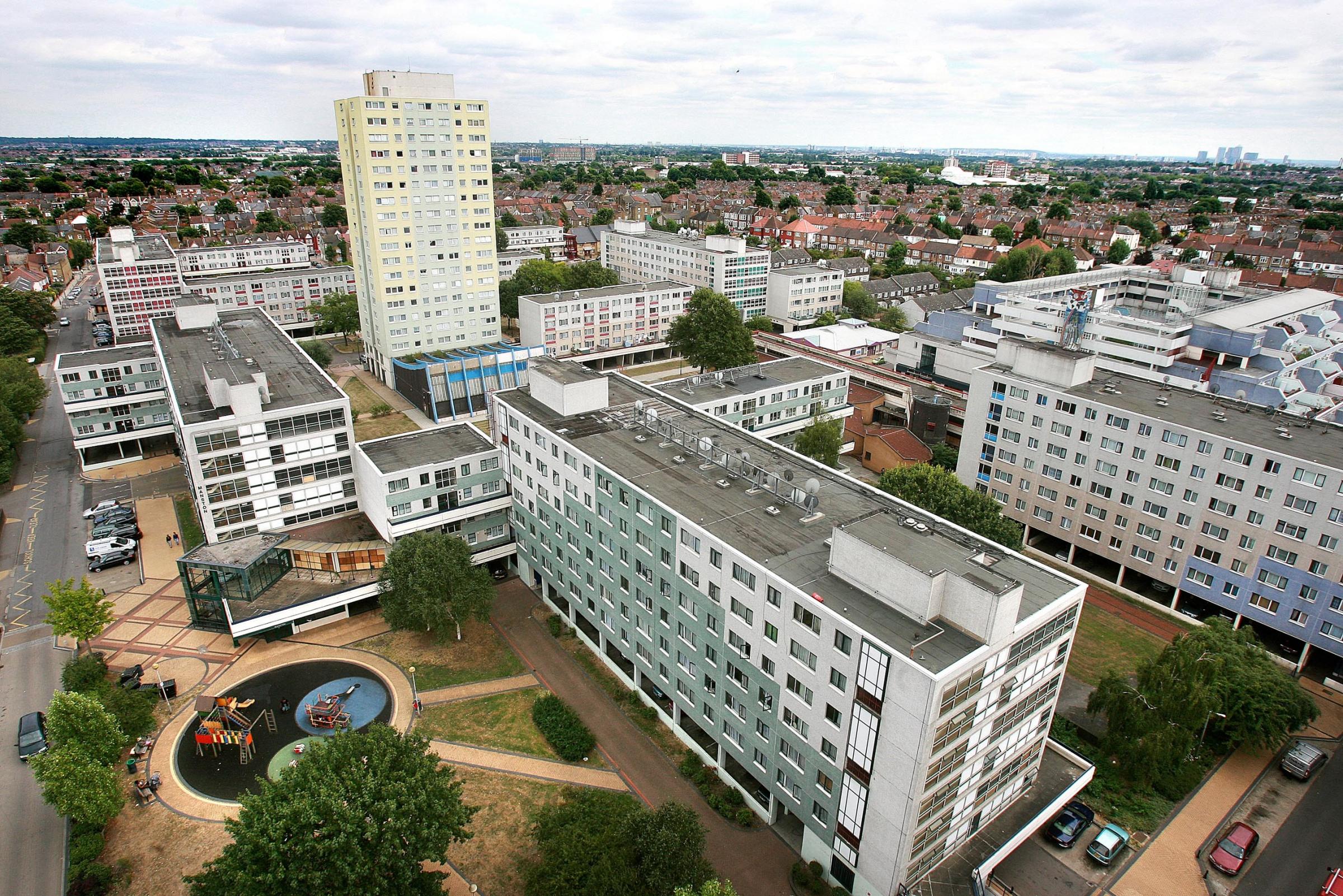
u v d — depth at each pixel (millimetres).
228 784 64562
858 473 126625
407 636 83688
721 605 60969
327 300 195625
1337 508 74750
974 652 47031
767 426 118625
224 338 117188
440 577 77500
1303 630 79188
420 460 90062
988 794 55812
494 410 93562
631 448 77625
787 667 55562
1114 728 67438
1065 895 56094
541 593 92688
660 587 68188
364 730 69812
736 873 57375
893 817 49406
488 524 94312
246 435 88312
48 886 55625
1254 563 81750
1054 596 53438
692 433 79375
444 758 67312
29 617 85688
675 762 68000
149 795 63281
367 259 158375
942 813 51188
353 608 87688
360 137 146375
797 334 179000
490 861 58000
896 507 66500
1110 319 128250
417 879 49750
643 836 49344
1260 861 59469
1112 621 89188
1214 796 65688
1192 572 87250
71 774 55750
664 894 47531
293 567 87000
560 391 85125
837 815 54094
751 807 63500
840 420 128750
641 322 183375
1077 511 97250
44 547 99812
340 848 45594
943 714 46188
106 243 198750
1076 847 60531
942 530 60375
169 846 58812
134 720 68750
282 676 77250
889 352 168875
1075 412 94625
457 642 83000
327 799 46625
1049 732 66438
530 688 76312
